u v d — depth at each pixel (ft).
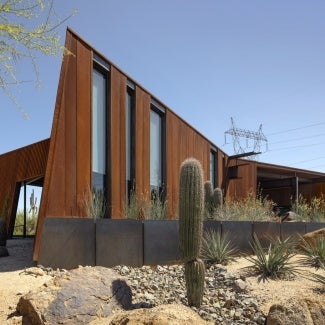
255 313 20.76
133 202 38.32
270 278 26.78
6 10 16.11
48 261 26.21
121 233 28.96
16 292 21.15
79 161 33.53
